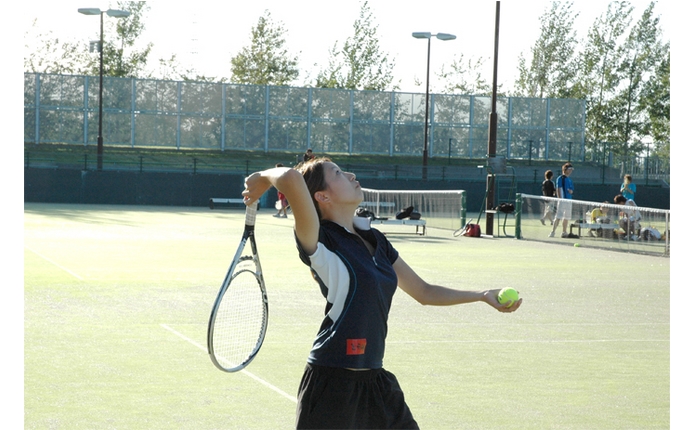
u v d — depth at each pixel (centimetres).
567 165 2122
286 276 1198
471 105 5078
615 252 1767
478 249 1761
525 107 5091
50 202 3669
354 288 292
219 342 345
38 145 4675
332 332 292
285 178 282
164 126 4828
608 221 1977
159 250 1566
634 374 617
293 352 672
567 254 1675
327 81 5619
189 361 634
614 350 709
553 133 5125
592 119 5606
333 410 293
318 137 4975
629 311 938
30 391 536
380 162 4931
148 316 834
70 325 774
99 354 652
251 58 5719
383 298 299
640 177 4606
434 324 830
